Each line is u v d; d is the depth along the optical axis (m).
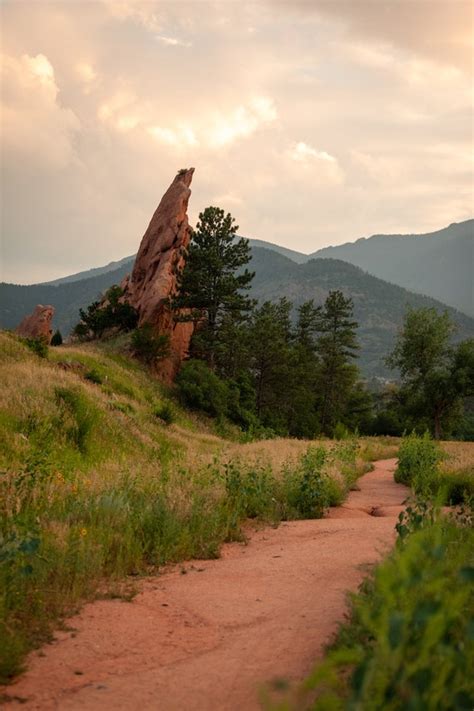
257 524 11.51
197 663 4.64
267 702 2.61
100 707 3.84
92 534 8.00
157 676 4.37
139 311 65.00
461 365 70.38
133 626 5.55
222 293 63.16
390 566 2.92
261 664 4.55
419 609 2.70
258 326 71.56
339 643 4.50
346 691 3.68
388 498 16.84
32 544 6.01
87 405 23.97
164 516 9.22
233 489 12.38
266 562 8.34
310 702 3.72
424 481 15.78
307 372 80.75
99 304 69.62
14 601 5.68
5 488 9.70
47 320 68.19
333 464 19.67
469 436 89.44
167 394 53.19
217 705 3.84
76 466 16.02
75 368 41.44
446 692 2.55
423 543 4.98
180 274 64.25
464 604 3.89
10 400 21.00
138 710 3.79
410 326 71.94
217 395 53.31
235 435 50.81
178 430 38.06
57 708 3.83
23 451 16.52
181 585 7.10
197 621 5.74
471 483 14.95
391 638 2.55
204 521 9.78
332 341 88.38
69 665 4.59
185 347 66.19
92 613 5.90
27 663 4.60
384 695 2.50
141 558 8.05
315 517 13.08
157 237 70.81
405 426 79.81
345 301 88.62
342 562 8.12
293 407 75.75
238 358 66.94
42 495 9.79
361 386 93.06
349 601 5.56
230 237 65.06
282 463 17.50
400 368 74.00
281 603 6.29
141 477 12.31
